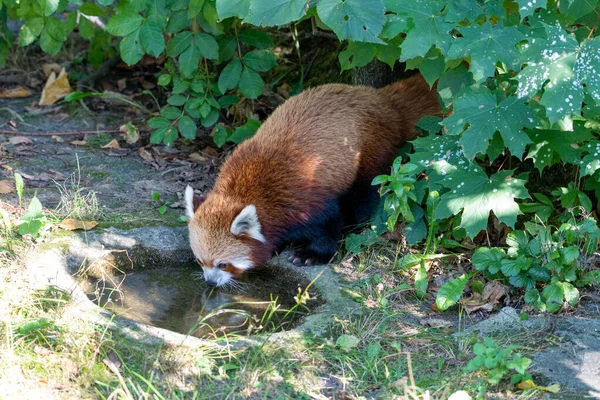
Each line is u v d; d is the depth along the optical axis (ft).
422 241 8.61
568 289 7.76
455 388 7.16
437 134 8.66
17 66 11.08
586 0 7.53
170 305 8.12
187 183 9.36
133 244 8.53
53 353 7.24
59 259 8.18
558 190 8.44
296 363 7.34
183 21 9.09
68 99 9.93
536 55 7.29
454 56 7.41
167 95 10.57
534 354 7.39
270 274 8.57
